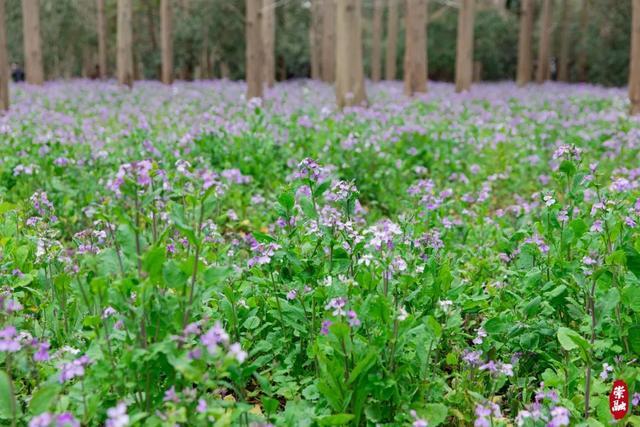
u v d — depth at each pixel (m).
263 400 2.86
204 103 18.50
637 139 9.64
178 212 2.78
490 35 39.19
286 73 45.44
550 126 12.19
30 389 3.28
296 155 9.09
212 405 2.73
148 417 2.64
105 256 2.98
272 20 29.41
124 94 21.53
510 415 3.39
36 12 23.84
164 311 2.73
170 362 2.46
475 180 8.86
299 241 4.12
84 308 3.74
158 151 8.15
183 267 2.66
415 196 6.07
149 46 40.28
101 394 2.73
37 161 7.64
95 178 7.32
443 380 3.29
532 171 9.10
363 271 3.64
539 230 4.23
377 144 9.27
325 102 18.73
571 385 3.25
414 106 17.38
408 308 3.76
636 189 6.50
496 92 24.52
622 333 3.37
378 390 2.92
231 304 3.55
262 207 7.23
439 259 4.35
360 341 3.03
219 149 8.95
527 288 4.03
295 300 3.76
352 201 3.97
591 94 24.50
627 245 3.50
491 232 5.93
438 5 42.72
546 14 32.41
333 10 32.00
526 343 3.60
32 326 3.63
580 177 4.09
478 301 4.00
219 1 36.19
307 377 3.47
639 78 15.90
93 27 36.47
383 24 45.06
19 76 35.44
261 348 3.41
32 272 4.31
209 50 39.19
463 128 11.47
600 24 34.88
